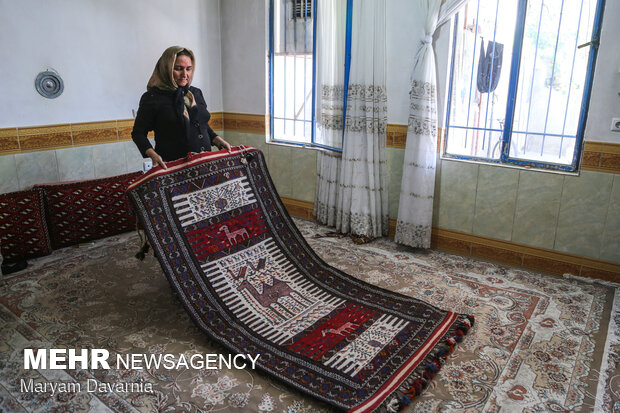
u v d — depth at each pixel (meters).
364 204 3.99
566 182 3.26
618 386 2.21
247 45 4.68
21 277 3.28
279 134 4.78
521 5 3.27
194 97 3.05
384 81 3.79
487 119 3.57
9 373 2.27
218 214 3.00
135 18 4.14
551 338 2.59
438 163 3.75
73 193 3.77
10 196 3.44
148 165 4.45
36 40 3.55
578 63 3.15
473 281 3.30
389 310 2.78
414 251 3.86
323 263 3.24
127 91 4.20
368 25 3.65
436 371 2.27
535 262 3.48
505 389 2.19
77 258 3.62
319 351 2.39
